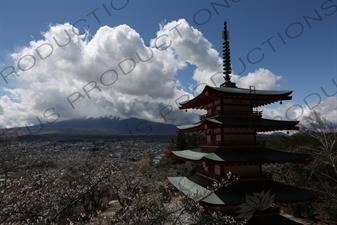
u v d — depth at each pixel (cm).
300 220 2470
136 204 1326
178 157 2261
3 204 1297
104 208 2883
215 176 1816
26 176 2233
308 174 2978
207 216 1541
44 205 1529
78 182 2586
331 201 2389
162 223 1284
